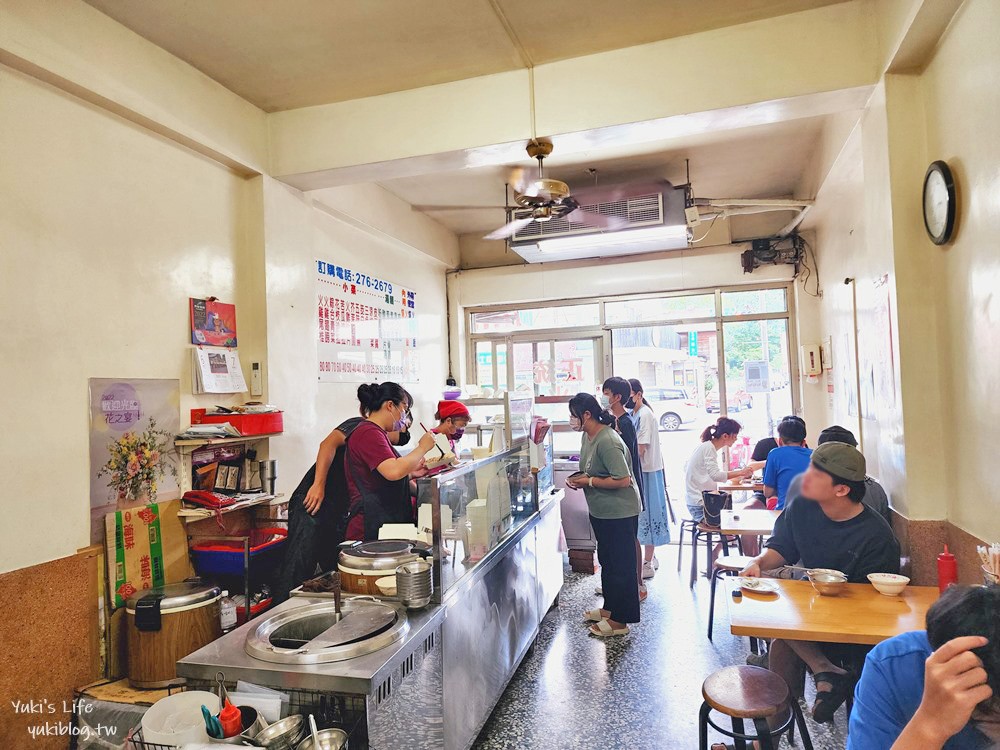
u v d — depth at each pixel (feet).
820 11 9.16
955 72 7.29
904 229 8.43
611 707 9.26
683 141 14.05
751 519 11.89
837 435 10.61
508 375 21.67
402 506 9.53
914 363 8.36
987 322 6.71
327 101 11.47
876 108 9.01
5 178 7.33
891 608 6.86
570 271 20.53
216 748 4.86
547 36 9.62
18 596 7.13
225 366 10.74
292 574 9.59
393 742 5.80
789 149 14.73
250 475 11.20
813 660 7.11
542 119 10.42
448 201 17.99
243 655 5.96
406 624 6.38
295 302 12.33
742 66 9.48
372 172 11.76
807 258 18.38
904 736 3.14
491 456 9.43
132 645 7.77
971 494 7.36
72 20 8.04
